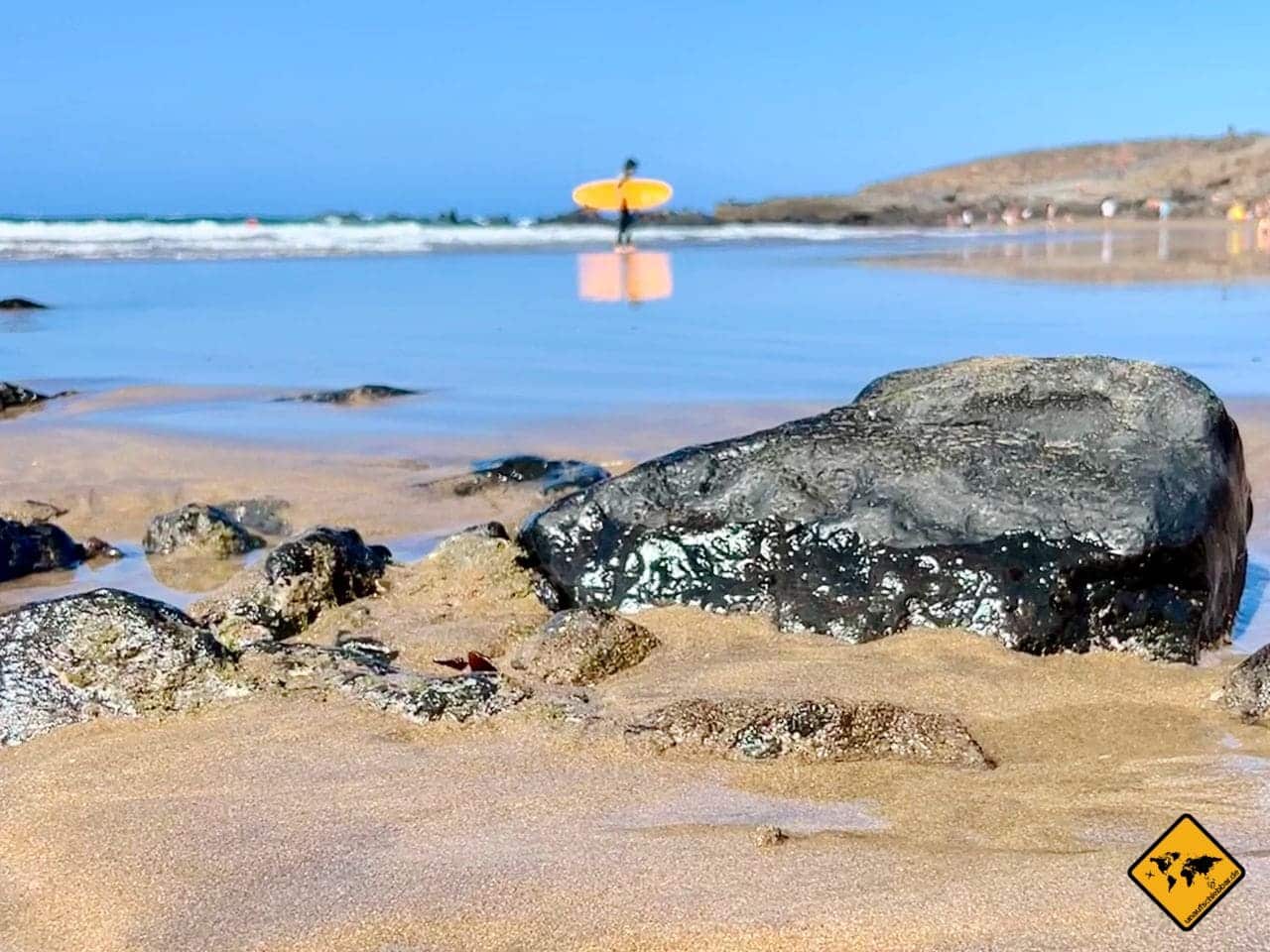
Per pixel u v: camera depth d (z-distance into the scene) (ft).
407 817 12.59
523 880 11.35
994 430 18.65
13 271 71.56
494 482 25.79
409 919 10.80
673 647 17.28
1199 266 78.02
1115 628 17.03
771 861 11.62
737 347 43.78
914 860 11.60
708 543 18.40
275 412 33.04
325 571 18.56
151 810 12.78
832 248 101.91
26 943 10.73
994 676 16.17
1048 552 17.07
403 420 31.76
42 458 27.96
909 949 10.16
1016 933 10.30
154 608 15.70
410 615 18.25
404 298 60.34
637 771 13.56
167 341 46.21
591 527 18.94
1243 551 18.97
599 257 89.56
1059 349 41.91
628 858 11.72
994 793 13.07
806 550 17.97
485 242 105.70
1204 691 15.81
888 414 19.47
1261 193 178.70
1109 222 156.76
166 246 92.32
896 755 13.87
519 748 14.03
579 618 16.76
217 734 14.39
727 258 88.69
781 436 19.01
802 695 15.35
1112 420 18.34
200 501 25.13
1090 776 13.47
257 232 108.88
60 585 20.90
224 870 11.68
